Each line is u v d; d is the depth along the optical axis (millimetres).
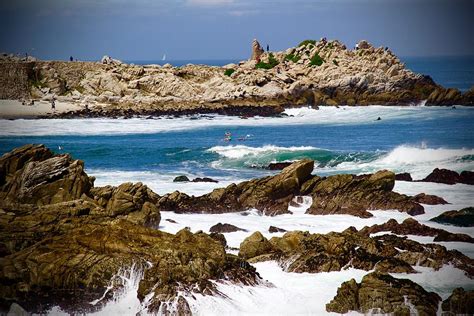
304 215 48062
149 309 30297
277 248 37469
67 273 32500
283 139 91312
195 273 32062
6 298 31969
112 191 45656
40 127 102625
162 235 35375
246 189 50594
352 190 50062
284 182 50438
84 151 80188
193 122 110312
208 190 56688
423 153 69062
